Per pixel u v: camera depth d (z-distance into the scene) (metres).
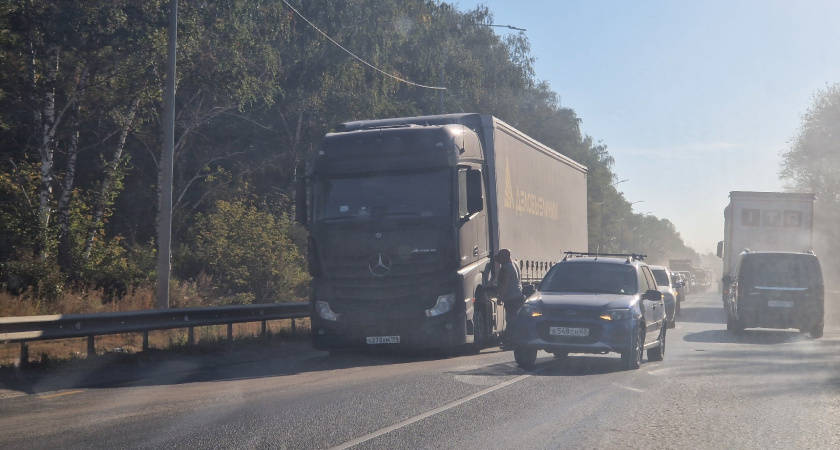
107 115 29.02
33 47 26.72
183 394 10.38
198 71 29.44
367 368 13.50
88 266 24.73
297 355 16.27
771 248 29.55
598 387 10.63
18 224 24.39
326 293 14.87
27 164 26.39
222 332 19.91
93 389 11.05
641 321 13.23
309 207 15.14
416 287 14.55
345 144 15.16
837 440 7.44
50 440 7.37
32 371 12.46
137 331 14.70
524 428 7.82
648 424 8.09
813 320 20.73
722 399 9.71
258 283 28.77
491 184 16.73
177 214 37.53
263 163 41.44
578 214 25.98
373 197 14.82
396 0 46.56
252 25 33.44
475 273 15.41
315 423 8.05
